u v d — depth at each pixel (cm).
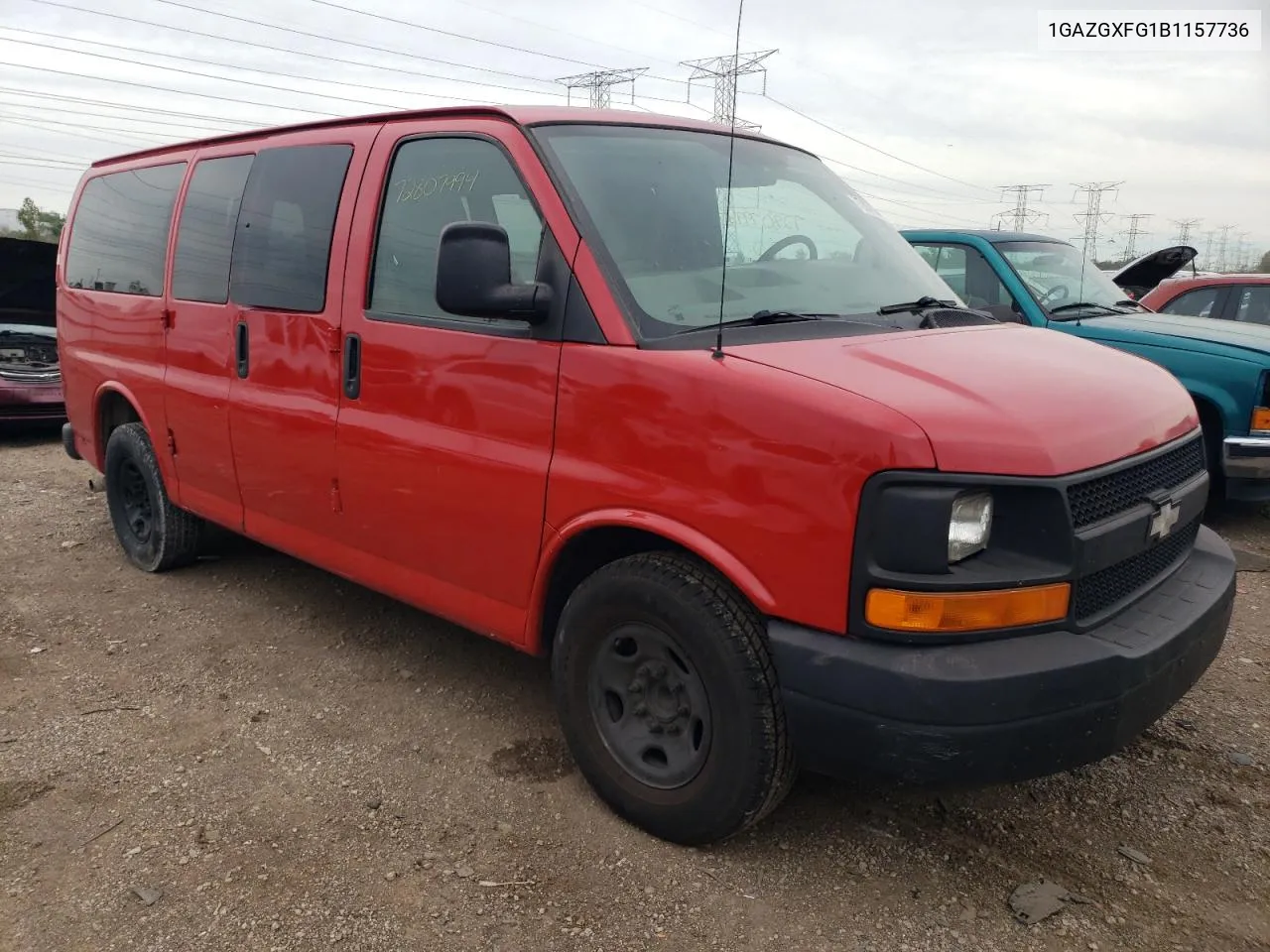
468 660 409
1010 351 288
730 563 245
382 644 425
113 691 379
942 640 223
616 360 265
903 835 288
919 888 265
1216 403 584
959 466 220
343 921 250
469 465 304
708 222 311
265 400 389
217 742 341
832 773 242
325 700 373
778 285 308
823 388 235
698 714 264
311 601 476
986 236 682
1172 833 291
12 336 945
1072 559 228
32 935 245
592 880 267
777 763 252
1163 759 334
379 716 360
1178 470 285
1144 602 264
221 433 419
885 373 248
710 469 247
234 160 427
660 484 258
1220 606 274
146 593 488
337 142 370
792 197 351
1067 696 225
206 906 255
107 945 242
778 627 240
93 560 540
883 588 223
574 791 310
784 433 234
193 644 425
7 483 735
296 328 371
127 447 503
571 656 291
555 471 281
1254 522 639
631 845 282
